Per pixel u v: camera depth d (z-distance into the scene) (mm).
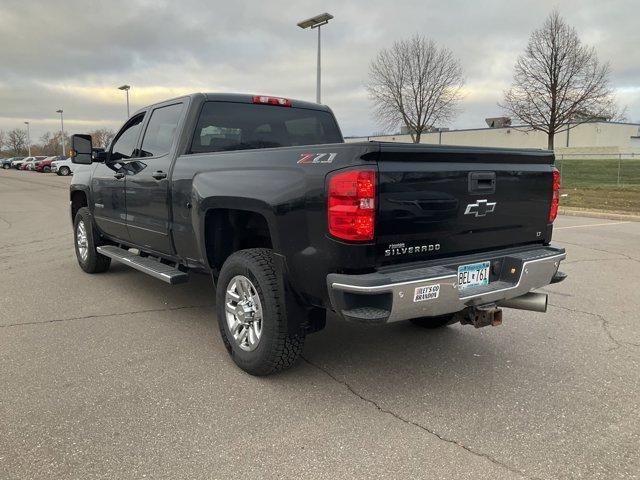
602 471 2744
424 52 29656
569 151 55625
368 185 3027
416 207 3242
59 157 52188
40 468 2725
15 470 2705
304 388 3672
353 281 3035
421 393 3613
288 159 3434
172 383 3725
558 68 25594
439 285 3186
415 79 29953
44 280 6688
